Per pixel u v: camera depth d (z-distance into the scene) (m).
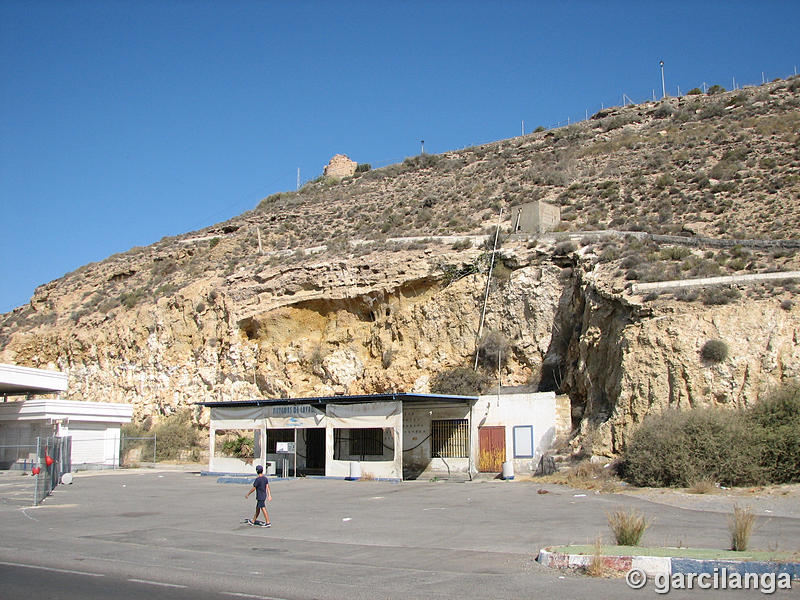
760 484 22.03
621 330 30.64
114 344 58.72
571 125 84.31
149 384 54.44
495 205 59.16
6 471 43.56
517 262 40.84
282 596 10.23
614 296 32.16
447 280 43.03
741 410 25.03
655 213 49.00
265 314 49.00
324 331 47.28
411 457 34.69
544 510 20.03
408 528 17.69
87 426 46.88
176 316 55.06
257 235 71.25
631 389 28.12
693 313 28.61
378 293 44.94
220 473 38.00
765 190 47.47
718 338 27.36
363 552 14.34
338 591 10.53
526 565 12.42
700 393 26.47
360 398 32.94
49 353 63.94
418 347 42.28
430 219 61.25
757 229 42.12
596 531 16.00
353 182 89.31
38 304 76.56
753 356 26.44
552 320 38.62
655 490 22.81
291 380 46.00
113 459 47.31
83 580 11.56
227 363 49.66
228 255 66.94
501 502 22.42
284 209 81.62
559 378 36.38
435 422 34.41
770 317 27.30
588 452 28.58
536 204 46.12
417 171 85.94
